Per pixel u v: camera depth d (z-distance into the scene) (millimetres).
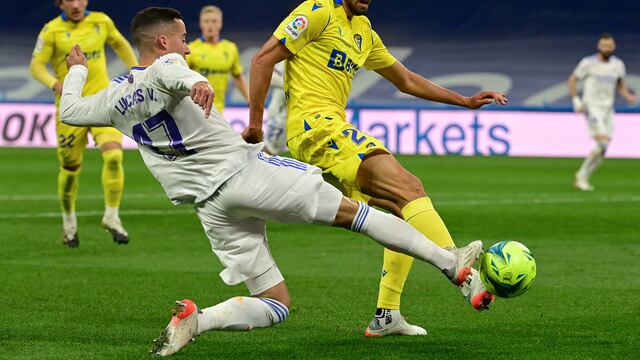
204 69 29625
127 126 11070
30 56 65625
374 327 12609
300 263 18984
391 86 61531
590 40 62781
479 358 11367
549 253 20328
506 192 34031
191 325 10438
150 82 10602
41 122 54062
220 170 10773
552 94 62781
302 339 12438
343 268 18391
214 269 18188
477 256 11336
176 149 10844
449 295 15641
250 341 12266
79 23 22219
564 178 40031
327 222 11047
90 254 20016
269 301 11180
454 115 52625
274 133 31719
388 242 11148
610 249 20953
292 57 12828
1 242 21625
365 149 12336
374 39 13352
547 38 63312
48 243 21578
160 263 18906
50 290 15875
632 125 51625
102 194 32531
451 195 32906
